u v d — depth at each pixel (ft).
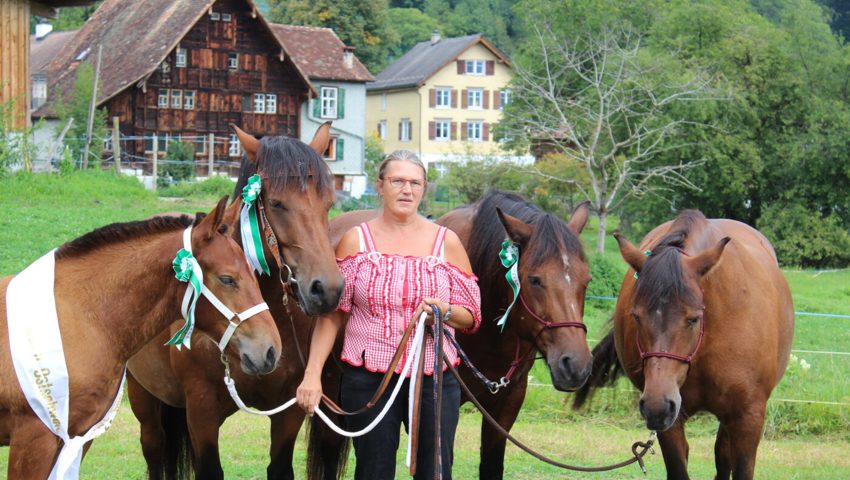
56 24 204.03
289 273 15.70
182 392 19.07
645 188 92.32
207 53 129.80
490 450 19.54
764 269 20.26
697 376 18.56
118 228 14.25
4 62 73.92
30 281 13.71
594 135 87.86
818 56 110.22
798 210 105.70
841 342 51.42
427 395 14.75
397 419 14.92
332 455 19.63
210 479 17.62
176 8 132.26
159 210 72.08
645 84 92.53
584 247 17.70
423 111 194.59
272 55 134.31
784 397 32.86
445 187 123.65
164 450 20.83
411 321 14.44
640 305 17.24
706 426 32.68
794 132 107.96
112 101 122.62
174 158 114.01
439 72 194.80
